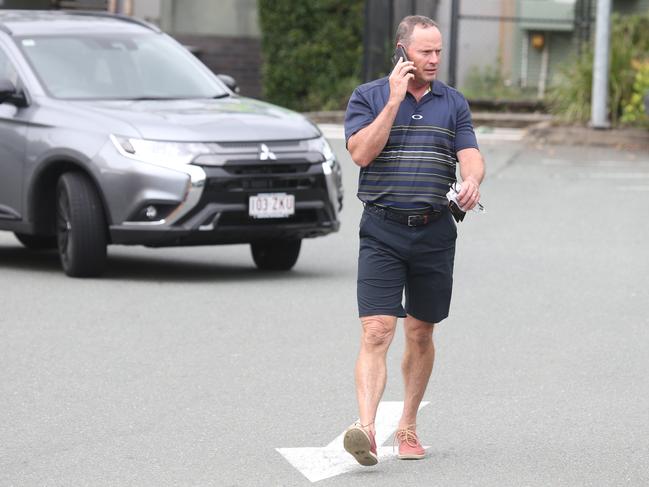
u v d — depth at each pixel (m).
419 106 19.19
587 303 31.72
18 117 35.41
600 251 39.28
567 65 70.81
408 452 19.61
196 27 84.19
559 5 73.81
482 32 75.06
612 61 66.88
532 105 71.75
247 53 83.75
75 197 33.66
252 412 22.11
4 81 35.31
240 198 33.09
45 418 21.67
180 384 23.91
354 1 77.69
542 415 22.09
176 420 21.59
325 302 31.52
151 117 33.78
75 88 35.94
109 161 33.19
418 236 19.14
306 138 34.09
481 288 33.44
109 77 36.47
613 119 66.50
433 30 18.92
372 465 19.14
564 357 26.30
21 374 24.58
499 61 74.75
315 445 20.30
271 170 33.38
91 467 19.12
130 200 32.97
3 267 36.78
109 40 37.56
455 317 29.97
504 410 22.39
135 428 21.14
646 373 25.09
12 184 35.56
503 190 51.34
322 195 34.09
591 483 18.53
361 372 18.98
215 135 33.19
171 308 30.61
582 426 21.44
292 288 33.31
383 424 21.56
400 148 19.11
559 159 59.53
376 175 19.17
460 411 22.33
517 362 25.83
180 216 32.78
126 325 28.78
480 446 20.31
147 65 37.12
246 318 29.58
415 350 19.77
